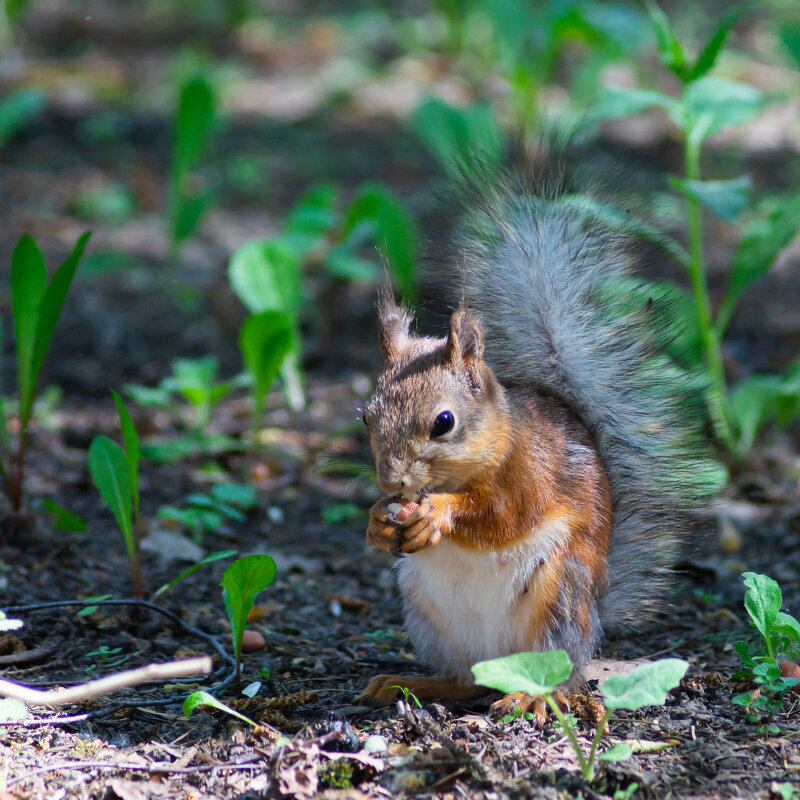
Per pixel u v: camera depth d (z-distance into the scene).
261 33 37.81
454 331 7.31
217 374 16.48
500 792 6.14
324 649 8.84
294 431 14.29
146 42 37.22
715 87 12.30
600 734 6.20
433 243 8.96
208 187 24.78
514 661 6.05
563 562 7.34
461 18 32.97
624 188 9.23
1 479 12.13
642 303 8.62
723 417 12.45
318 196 17.38
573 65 31.52
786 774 6.33
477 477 7.13
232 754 6.71
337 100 30.77
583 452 7.79
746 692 7.54
